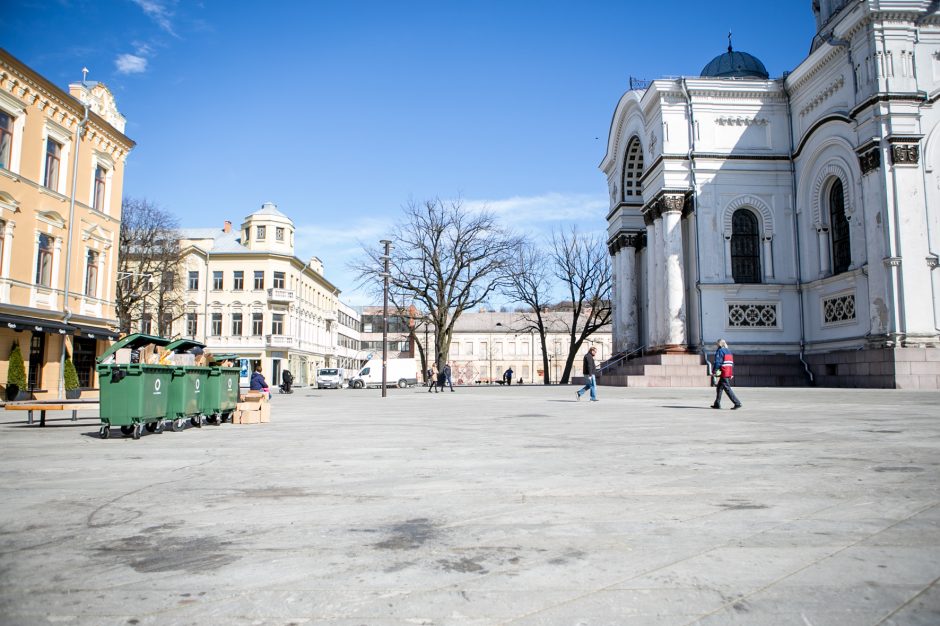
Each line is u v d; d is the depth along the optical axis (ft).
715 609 9.23
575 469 20.81
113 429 40.93
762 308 102.63
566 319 317.83
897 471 19.54
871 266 83.66
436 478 19.54
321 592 10.02
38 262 84.94
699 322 102.06
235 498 16.99
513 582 10.36
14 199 79.71
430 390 122.11
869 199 84.12
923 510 14.64
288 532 13.47
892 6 83.05
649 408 50.80
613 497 16.39
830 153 94.94
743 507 15.11
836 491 16.72
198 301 199.21
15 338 80.59
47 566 11.43
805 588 9.96
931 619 8.82
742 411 45.29
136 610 9.43
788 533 12.89
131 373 33.71
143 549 12.39
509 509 15.24
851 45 88.89
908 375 77.05
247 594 9.99
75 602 9.76
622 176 133.08
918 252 80.02
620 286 134.72
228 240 212.84
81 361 95.81
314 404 72.49
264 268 200.64
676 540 12.50
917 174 81.20
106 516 15.08
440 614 9.16
